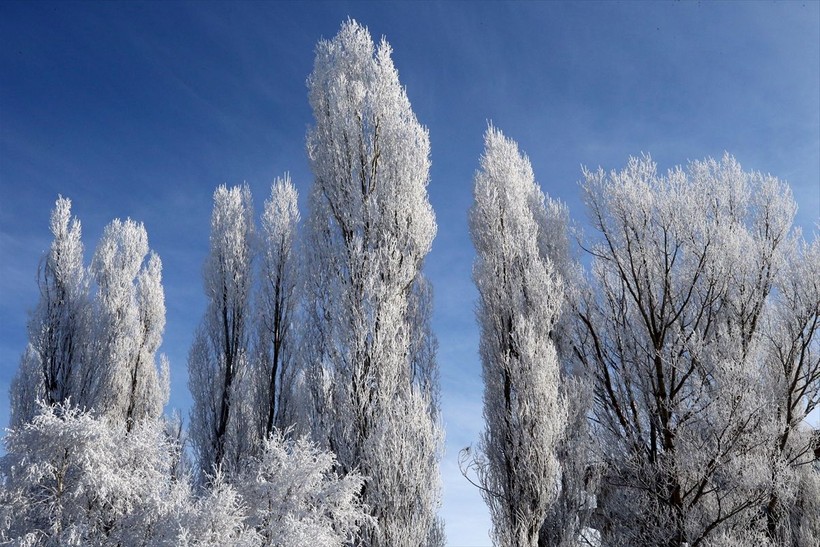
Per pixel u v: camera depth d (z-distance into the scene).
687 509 11.21
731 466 10.65
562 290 12.63
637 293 12.75
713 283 11.82
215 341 14.35
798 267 12.28
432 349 11.48
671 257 12.14
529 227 12.86
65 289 14.87
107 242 17.72
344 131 11.77
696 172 12.77
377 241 10.87
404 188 11.09
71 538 6.67
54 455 7.15
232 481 8.79
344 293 10.34
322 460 8.35
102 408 14.88
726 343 11.44
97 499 7.31
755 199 13.03
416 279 11.73
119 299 17.09
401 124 11.55
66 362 14.55
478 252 13.00
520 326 11.27
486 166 13.51
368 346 10.12
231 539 7.23
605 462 12.12
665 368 12.21
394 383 9.95
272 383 13.52
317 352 10.80
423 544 9.19
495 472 10.78
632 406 12.16
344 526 8.49
